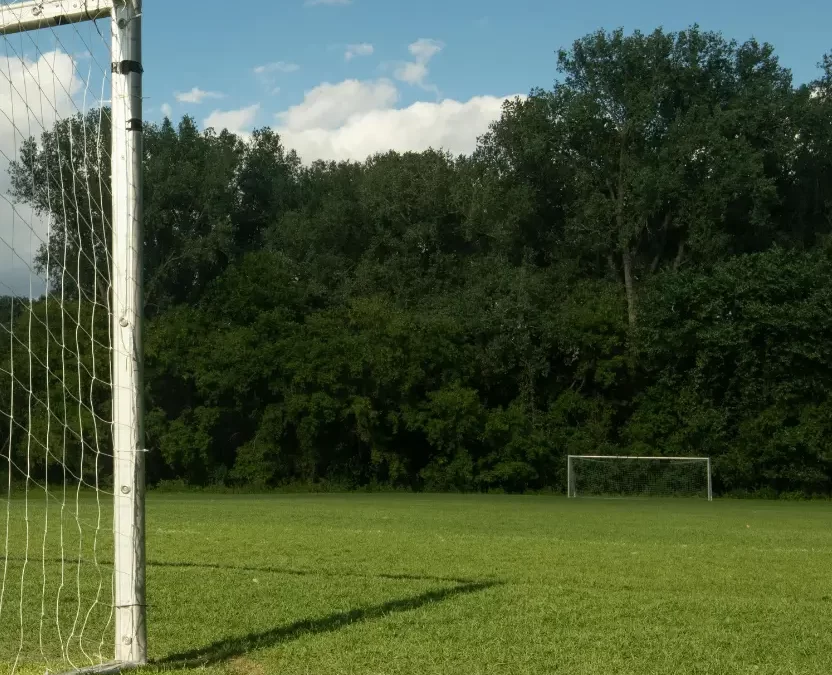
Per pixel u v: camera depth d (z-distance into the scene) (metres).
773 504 31.30
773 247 40.06
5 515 19.33
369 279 44.50
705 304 37.78
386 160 50.19
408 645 6.84
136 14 6.22
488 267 43.91
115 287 6.11
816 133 42.84
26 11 6.29
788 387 36.75
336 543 14.33
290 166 55.72
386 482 39.59
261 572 10.90
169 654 6.50
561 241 46.19
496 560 12.27
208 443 37.78
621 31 43.81
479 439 38.81
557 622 7.79
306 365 38.19
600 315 39.97
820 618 8.07
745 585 10.22
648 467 37.31
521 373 41.12
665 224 43.34
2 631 7.52
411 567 11.51
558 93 44.59
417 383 38.97
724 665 6.30
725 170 40.94
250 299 41.47
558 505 27.89
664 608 8.50
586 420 40.50
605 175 44.62
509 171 47.28
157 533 15.88
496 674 6.02
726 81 44.97
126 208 6.12
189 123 47.50
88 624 7.88
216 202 44.97
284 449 39.59
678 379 39.03
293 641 6.98
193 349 39.12
